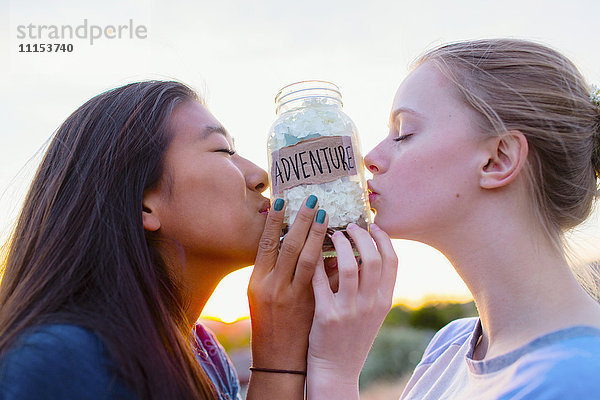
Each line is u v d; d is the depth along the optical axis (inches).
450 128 58.3
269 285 64.2
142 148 62.4
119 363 48.1
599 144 60.1
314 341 62.6
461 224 58.7
